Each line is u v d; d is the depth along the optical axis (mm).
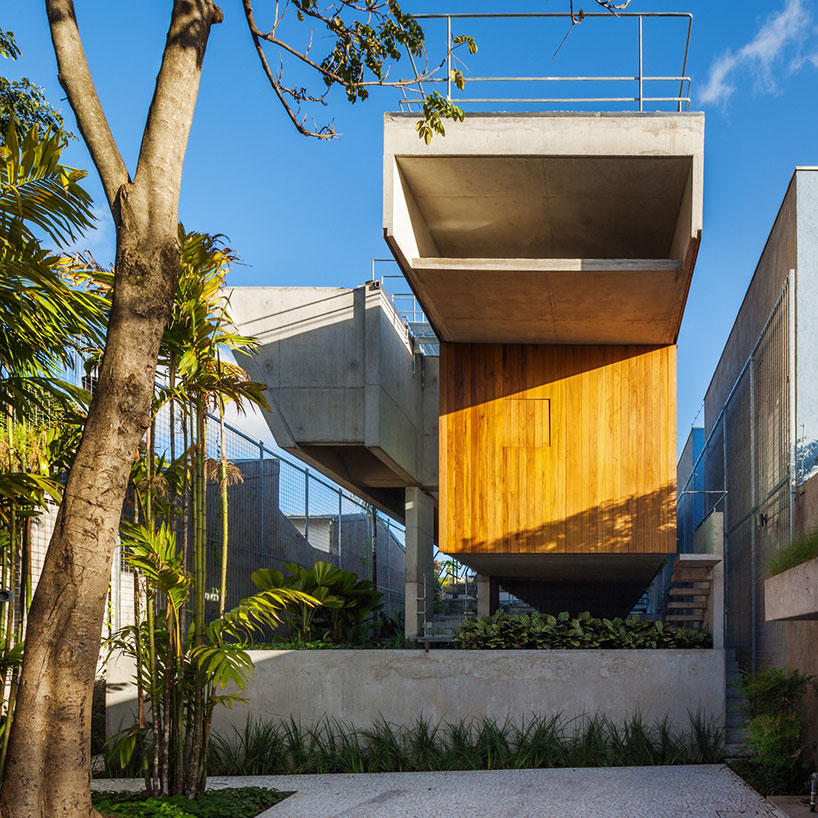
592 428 14250
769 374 13047
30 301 6879
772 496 12695
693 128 10758
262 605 9000
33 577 11430
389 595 27438
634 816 8305
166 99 6480
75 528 5879
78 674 5797
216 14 6922
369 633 18641
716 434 20234
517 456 14242
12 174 6250
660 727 11531
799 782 9578
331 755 11250
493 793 9469
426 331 19016
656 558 14891
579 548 13961
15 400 7363
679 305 12578
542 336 14125
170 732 8969
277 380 15766
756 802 8812
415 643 14164
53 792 5629
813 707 9852
